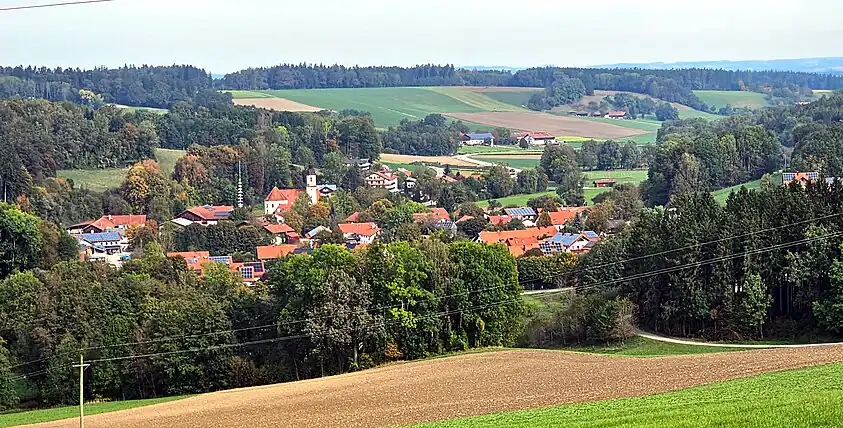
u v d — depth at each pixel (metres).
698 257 102.19
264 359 97.81
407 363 93.69
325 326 95.44
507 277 103.94
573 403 56.53
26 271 133.75
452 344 101.00
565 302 117.25
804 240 101.50
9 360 94.88
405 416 59.03
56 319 99.19
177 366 94.50
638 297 107.62
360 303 97.38
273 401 73.19
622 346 100.19
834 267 96.19
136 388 95.25
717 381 59.81
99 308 101.38
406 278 100.31
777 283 102.31
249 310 101.94
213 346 95.44
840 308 92.69
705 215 109.38
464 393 67.88
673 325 104.62
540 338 107.06
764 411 41.41
